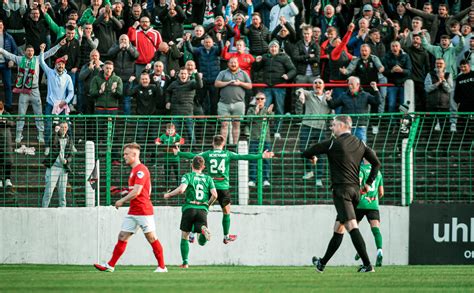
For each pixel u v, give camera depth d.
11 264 52.88
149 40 67.25
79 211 54.03
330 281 35.53
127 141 56.53
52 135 54.78
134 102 69.62
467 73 62.72
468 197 55.94
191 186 45.41
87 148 54.66
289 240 54.44
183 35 69.94
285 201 56.84
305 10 79.75
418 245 53.72
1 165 55.62
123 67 65.12
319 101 60.56
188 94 61.09
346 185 38.28
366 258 40.00
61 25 72.62
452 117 55.31
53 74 63.78
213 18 74.81
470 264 53.56
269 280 36.09
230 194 55.03
